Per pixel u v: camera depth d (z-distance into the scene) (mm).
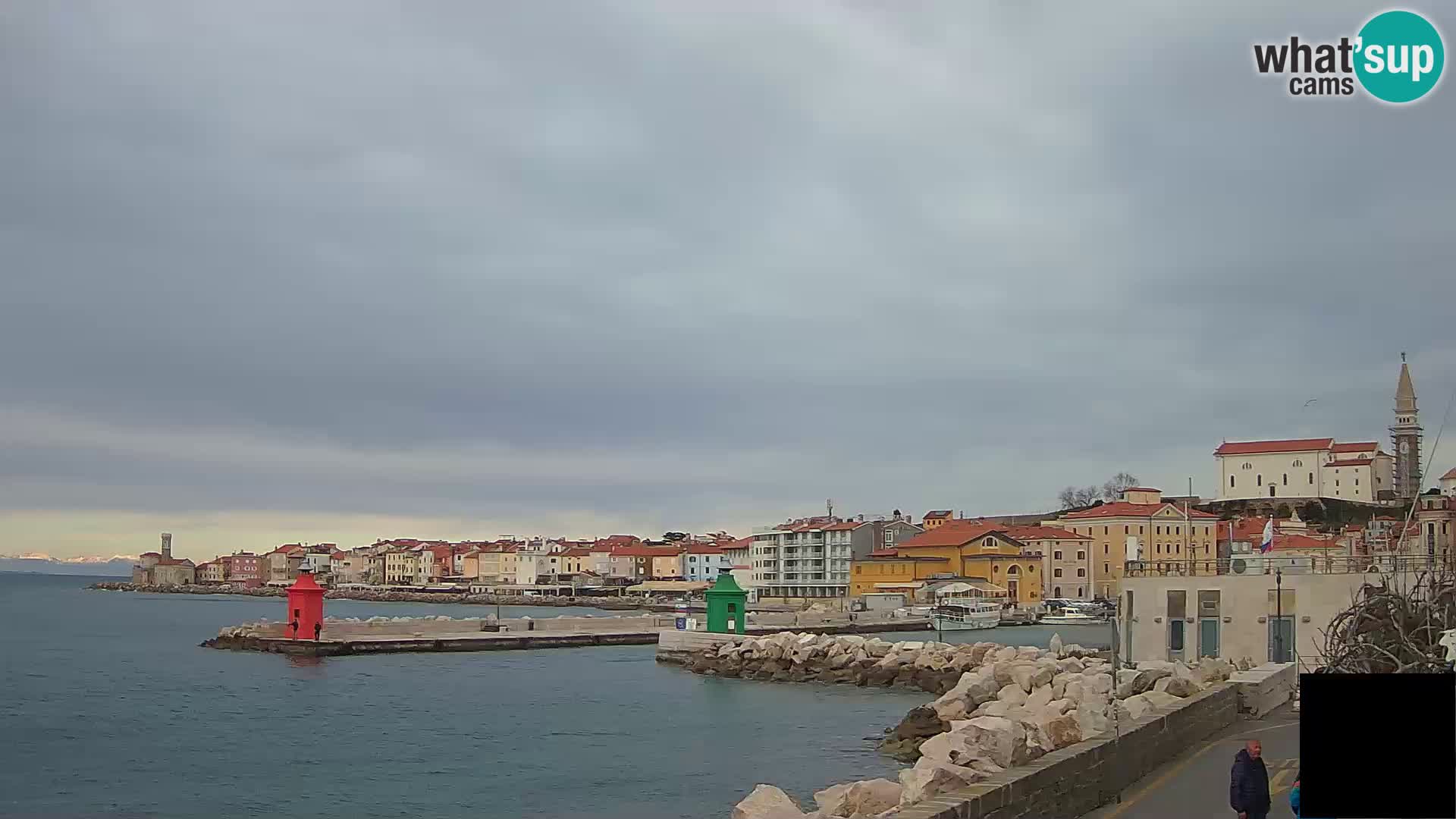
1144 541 178125
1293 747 28750
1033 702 42281
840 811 26984
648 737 53500
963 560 179750
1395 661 24031
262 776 44125
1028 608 162750
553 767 45406
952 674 74688
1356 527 146875
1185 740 28328
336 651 99688
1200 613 53344
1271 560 57125
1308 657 49656
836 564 197000
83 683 77812
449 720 59469
